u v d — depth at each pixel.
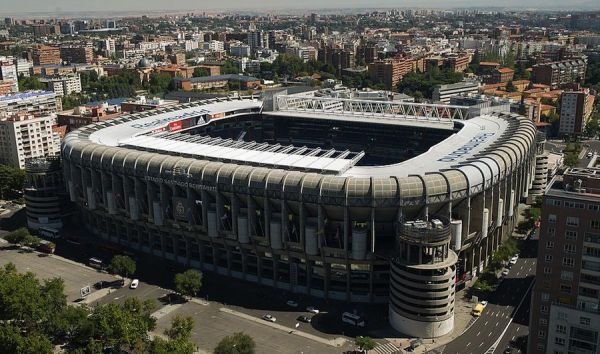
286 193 198.12
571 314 150.88
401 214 191.00
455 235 197.25
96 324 169.62
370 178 193.75
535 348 161.50
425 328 179.75
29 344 162.00
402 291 181.25
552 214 151.38
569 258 151.50
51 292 187.25
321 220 195.88
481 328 185.12
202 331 183.88
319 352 172.62
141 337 169.00
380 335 182.62
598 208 144.88
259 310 197.75
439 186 193.00
